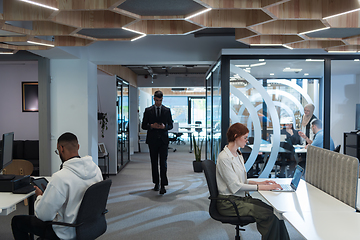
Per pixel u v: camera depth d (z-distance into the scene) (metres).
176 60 5.33
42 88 5.09
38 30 3.08
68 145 2.27
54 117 5.29
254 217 2.51
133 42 5.32
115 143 6.82
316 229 1.79
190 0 2.21
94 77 5.65
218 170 2.77
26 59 5.06
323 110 4.72
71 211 2.11
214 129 5.94
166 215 3.94
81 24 2.80
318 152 2.96
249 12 2.86
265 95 4.70
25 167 4.61
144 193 5.07
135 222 3.68
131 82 9.35
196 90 17.23
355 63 4.89
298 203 2.33
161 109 5.04
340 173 2.51
